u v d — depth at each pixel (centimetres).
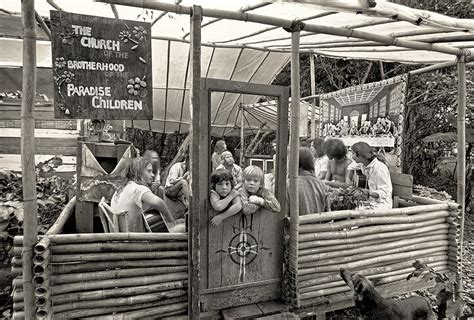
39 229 380
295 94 279
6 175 457
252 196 266
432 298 468
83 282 234
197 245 247
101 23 227
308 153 327
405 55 418
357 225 314
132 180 293
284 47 474
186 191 332
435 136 798
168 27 392
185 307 261
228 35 401
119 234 240
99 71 228
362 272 317
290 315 270
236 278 271
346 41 356
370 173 402
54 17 214
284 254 287
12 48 510
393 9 226
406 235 343
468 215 902
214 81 250
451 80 770
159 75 625
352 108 573
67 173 557
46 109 543
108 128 496
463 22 256
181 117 828
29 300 218
